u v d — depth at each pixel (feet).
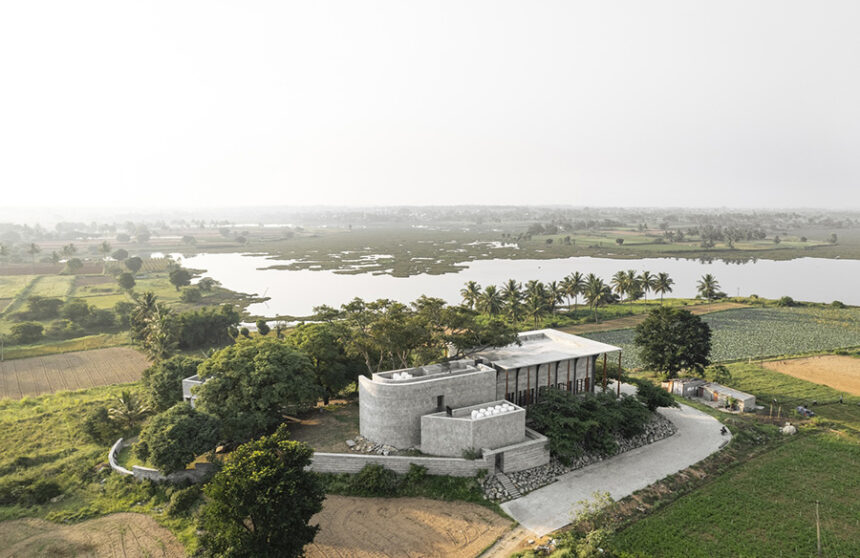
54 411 246.68
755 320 458.91
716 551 142.00
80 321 439.22
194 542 146.00
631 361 339.57
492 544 144.36
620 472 185.16
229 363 198.29
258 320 458.50
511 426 185.26
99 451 202.90
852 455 199.41
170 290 609.01
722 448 204.54
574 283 479.41
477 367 208.64
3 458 199.72
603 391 221.05
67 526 156.66
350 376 239.30
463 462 174.91
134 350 372.38
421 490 171.01
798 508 163.12
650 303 545.03
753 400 249.96
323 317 233.96
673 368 282.15
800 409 242.99
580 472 185.16
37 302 460.96
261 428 193.06
